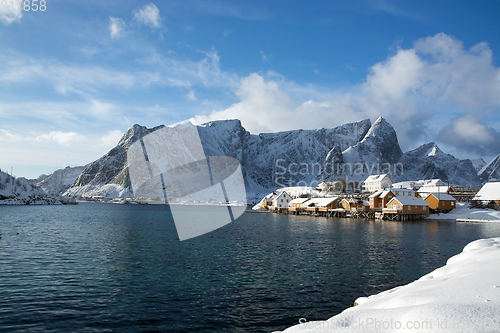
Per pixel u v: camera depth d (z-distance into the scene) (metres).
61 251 32.78
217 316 16.41
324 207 108.50
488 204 93.75
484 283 9.20
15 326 14.77
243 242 41.06
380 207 99.44
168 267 26.25
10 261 27.66
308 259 29.98
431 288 9.61
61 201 189.38
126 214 104.19
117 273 24.16
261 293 19.94
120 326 15.05
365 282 22.38
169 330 14.77
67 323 15.23
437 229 59.88
